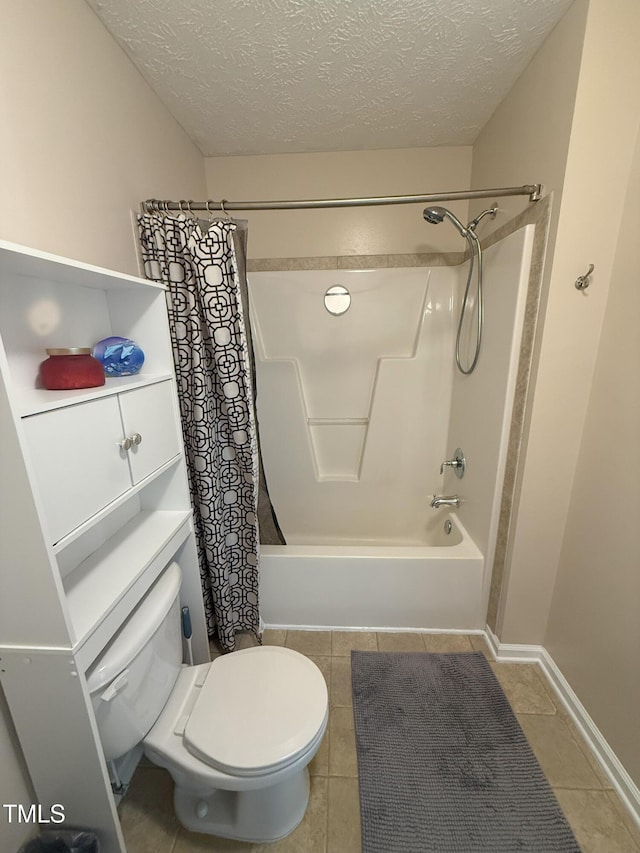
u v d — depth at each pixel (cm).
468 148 190
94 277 89
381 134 178
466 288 186
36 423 65
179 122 164
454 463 194
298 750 88
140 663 89
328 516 230
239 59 125
